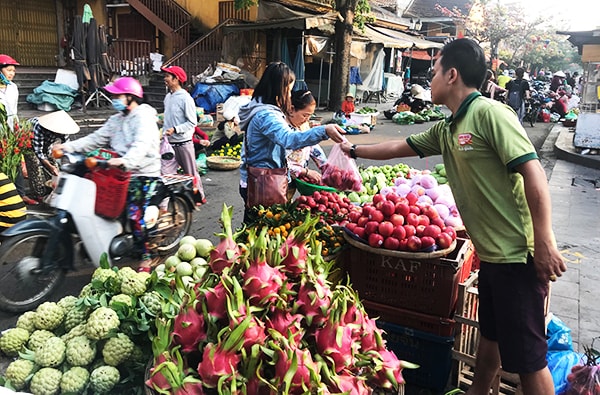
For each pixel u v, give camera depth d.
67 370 2.46
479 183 2.37
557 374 2.85
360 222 3.25
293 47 18.58
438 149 2.84
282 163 3.84
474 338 3.20
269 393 1.81
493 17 35.38
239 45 17.27
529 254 2.33
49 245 3.88
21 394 2.00
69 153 4.28
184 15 18.02
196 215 6.70
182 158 6.62
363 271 3.27
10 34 17.02
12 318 3.86
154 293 2.64
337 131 3.25
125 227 4.29
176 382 1.80
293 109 3.97
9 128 6.09
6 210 4.24
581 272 5.09
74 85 13.79
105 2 18.48
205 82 14.89
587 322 4.00
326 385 1.84
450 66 2.43
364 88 21.58
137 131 4.15
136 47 17.27
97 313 2.48
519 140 2.21
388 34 22.39
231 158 9.88
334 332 1.93
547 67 56.84
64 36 18.31
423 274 3.08
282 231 3.50
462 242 3.45
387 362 2.08
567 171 10.49
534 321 2.35
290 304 2.03
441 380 3.14
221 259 2.16
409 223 3.11
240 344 1.79
